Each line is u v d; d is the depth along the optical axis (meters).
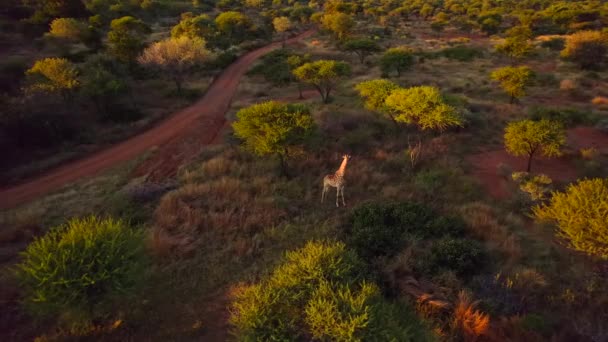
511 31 62.50
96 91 30.53
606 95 34.34
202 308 10.38
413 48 61.12
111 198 17.31
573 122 27.31
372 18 101.81
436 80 40.56
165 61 37.09
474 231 14.27
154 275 11.58
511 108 30.08
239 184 18.00
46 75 29.73
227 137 26.42
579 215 10.53
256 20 93.38
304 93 39.44
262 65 48.72
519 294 10.53
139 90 39.03
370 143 23.97
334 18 64.62
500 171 19.73
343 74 34.94
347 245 13.23
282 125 18.53
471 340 8.91
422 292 10.34
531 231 14.46
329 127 25.97
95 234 9.51
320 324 7.65
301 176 19.58
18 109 26.17
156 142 26.80
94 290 8.98
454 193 17.70
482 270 11.85
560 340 8.95
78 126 28.28
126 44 41.06
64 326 9.50
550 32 75.81
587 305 10.32
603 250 10.48
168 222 14.48
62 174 21.80
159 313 10.14
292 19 95.75
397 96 22.42
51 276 8.34
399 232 13.90
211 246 13.27
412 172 20.05
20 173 21.56
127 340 9.20
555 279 11.48
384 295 10.17
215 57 51.28
